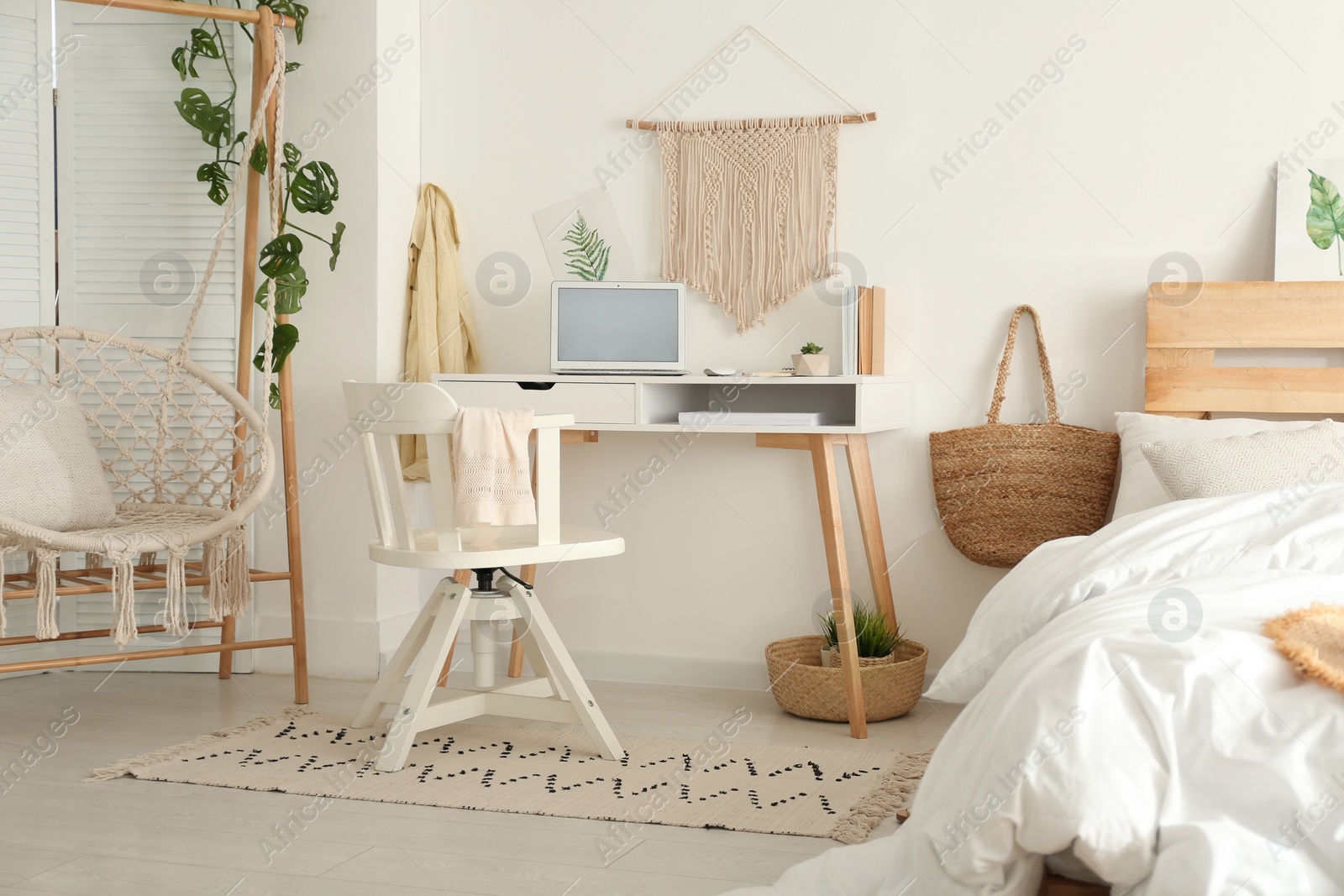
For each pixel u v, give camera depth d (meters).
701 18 3.33
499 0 3.49
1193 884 1.30
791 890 1.70
